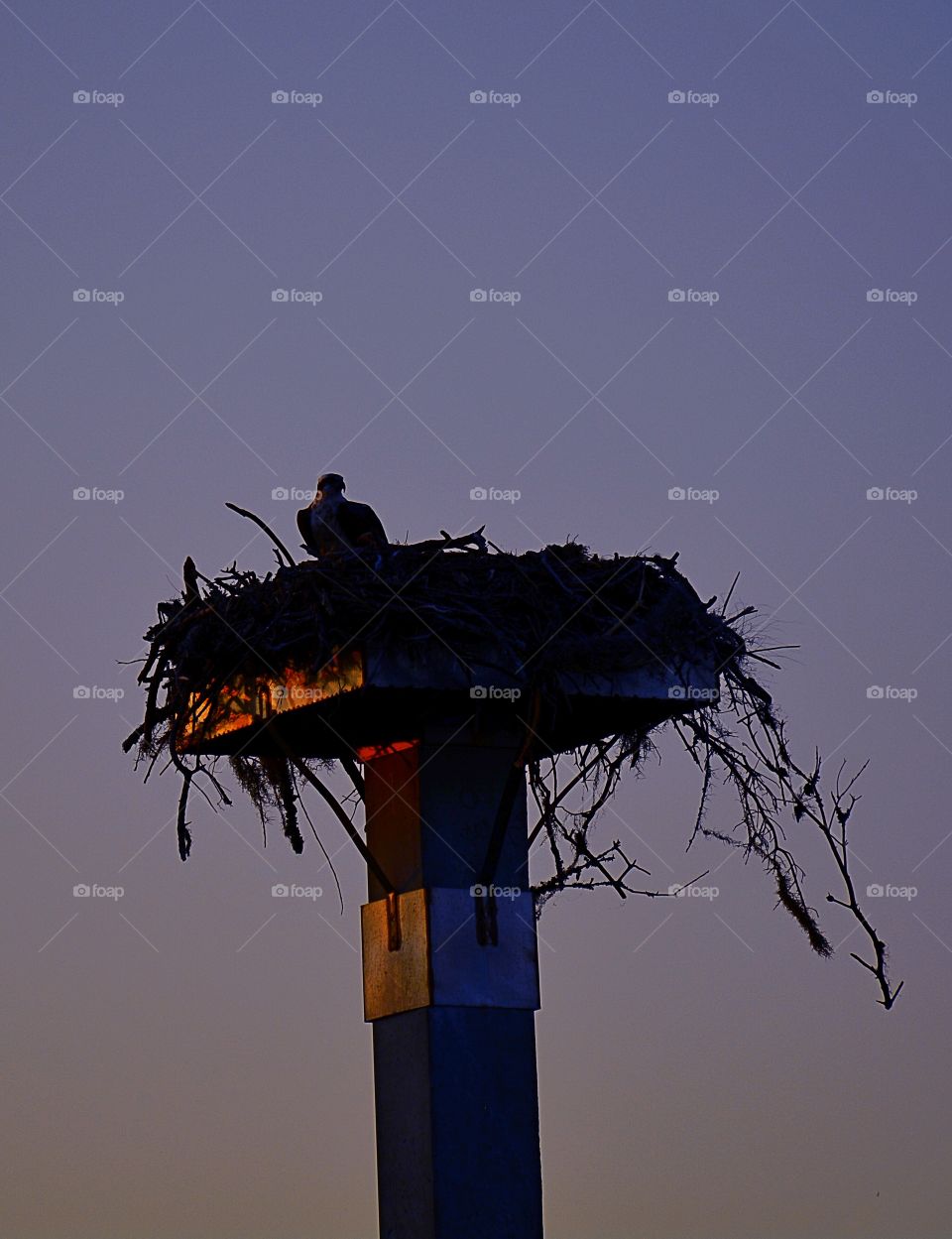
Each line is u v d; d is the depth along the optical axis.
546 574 13.48
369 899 14.33
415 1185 13.50
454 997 13.63
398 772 14.21
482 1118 13.51
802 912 14.51
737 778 14.38
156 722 13.84
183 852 13.96
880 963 14.25
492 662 13.12
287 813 14.57
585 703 13.56
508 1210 13.41
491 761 14.20
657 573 13.74
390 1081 13.86
